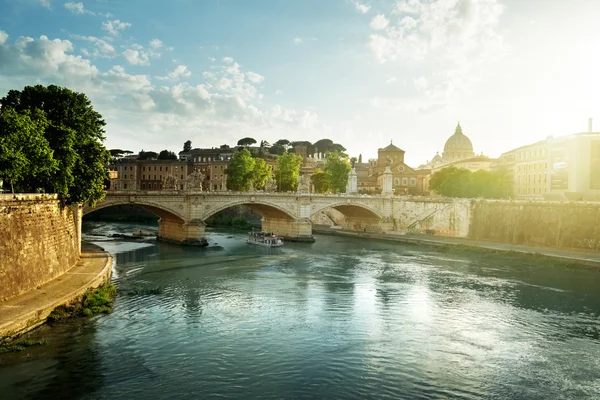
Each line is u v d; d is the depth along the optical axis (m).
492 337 36.12
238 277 57.47
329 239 105.25
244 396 26.08
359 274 60.69
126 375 28.23
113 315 39.28
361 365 30.56
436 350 33.31
